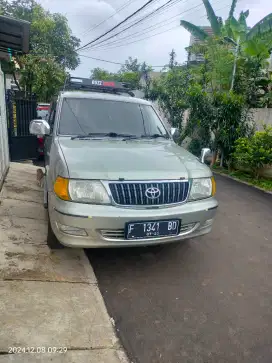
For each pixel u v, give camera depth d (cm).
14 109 731
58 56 2294
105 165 262
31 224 373
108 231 253
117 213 248
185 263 325
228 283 292
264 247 379
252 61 907
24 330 205
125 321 230
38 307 229
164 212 261
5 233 339
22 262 286
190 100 933
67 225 249
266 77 948
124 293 265
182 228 279
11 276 262
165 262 324
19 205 434
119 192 252
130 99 408
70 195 249
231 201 581
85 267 294
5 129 618
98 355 194
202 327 230
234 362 200
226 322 237
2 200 446
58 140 322
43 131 346
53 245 315
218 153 946
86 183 250
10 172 613
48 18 2088
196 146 989
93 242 255
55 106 387
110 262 315
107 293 263
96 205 249
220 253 354
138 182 256
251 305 261
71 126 346
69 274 278
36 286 253
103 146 310
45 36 2098
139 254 336
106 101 385
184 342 214
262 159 701
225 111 823
